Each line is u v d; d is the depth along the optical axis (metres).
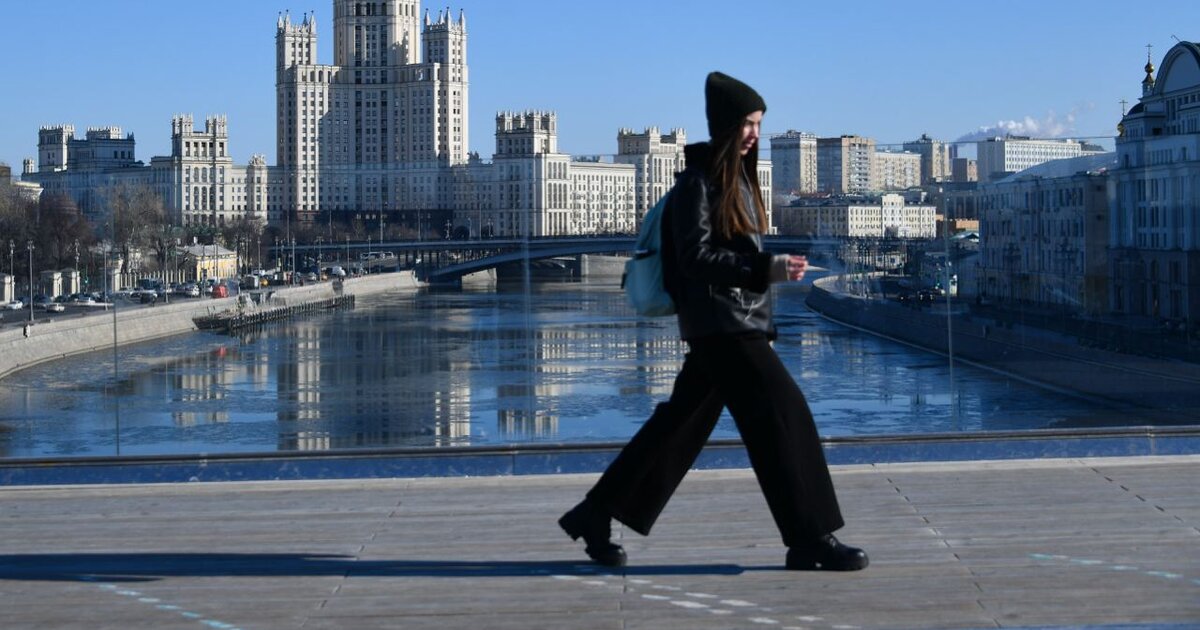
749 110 8.66
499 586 9.16
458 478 13.05
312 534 10.86
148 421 17.22
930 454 13.73
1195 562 9.48
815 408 17.55
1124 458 13.42
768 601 8.66
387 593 9.04
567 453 13.58
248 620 8.48
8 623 8.48
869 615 8.32
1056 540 10.21
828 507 9.18
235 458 13.23
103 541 10.73
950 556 9.76
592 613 8.48
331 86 178.25
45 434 16.39
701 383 9.08
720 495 12.08
